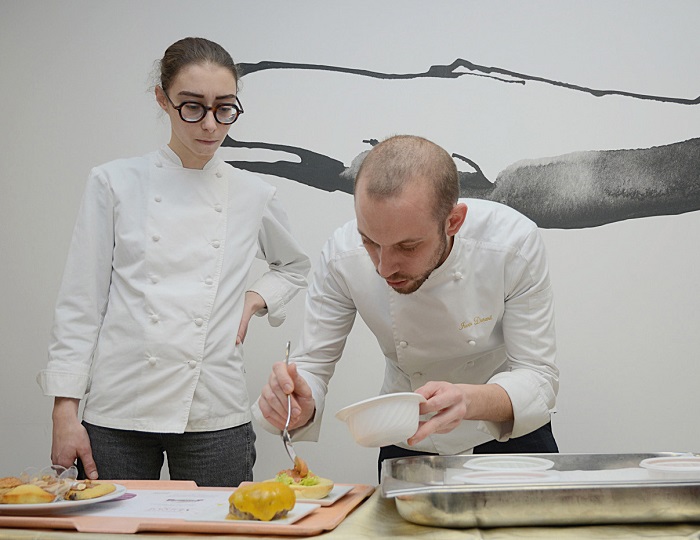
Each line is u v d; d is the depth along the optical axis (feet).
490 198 8.70
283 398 4.61
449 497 3.35
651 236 8.58
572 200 8.64
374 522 3.58
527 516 3.36
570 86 8.73
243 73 8.89
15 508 3.62
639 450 8.43
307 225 8.77
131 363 6.06
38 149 8.87
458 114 8.77
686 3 8.76
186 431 6.14
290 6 8.93
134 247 6.21
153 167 6.46
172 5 8.95
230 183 6.66
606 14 8.78
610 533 3.29
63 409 5.92
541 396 5.13
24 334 8.70
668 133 8.66
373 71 8.85
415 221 4.18
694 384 8.44
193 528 3.37
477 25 8.83
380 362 8.62
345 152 8.80
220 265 6.41
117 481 4.68
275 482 3.61
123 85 8.90
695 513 3.32
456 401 4.38
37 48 8.96
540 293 5.61
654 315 8.52
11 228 8.81
